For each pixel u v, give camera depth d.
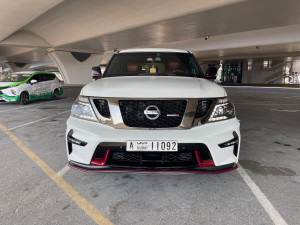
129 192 2.30
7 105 9.48
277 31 23.62
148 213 1.94
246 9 11.81
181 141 2.01
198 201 2.13
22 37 28.02
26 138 4.32
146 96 2.11
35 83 10.36
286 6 11.20
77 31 22.58
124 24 17.64
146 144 2.02
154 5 14.03
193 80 2.69
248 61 52.12
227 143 2.13
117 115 2.12
